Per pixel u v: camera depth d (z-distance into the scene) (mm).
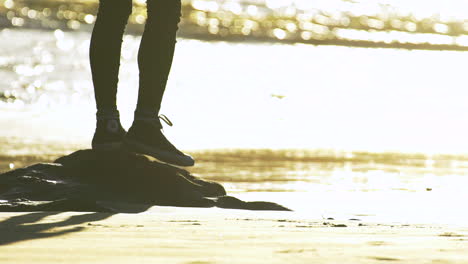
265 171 14625
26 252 4809
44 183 8984
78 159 9438
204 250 4973
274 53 56125
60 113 25125
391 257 4824
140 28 68500
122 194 9086
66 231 5918
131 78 37688
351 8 91562
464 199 10711
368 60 53156
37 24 73000
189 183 9484
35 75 37719
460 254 4965
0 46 52312
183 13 83250
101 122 9281
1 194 8820
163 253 4828
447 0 100062
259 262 4566
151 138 9266
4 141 18266
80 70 40812
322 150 17906
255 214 7809
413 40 71375
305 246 5215
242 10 88562
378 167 15484
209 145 18391
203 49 57188
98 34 9062
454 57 57531
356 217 8125
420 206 9820
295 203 10219
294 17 84625
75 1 89000
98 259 4594
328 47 63750
